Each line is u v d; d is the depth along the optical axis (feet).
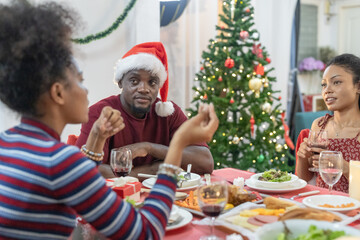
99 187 2.86
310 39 19.45
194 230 3.94
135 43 12.57
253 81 11.65
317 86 19.58
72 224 3.15
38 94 2.99
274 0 16.34
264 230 3.07
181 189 5.35
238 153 12.59
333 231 3.04
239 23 11.97
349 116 6.61
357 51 19.62
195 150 6.81
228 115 12.74
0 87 3.00
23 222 2.88
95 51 11.99
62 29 3.05
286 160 13.32
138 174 6.12
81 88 3.21
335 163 4.85
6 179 2.89
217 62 12.16
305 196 5.06
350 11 19.70
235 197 4.55
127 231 2.85
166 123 7.34
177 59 14.40
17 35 2.91
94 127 4.28
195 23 14.56
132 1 12.00
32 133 3.05
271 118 12.48
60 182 2.80
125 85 6.76
